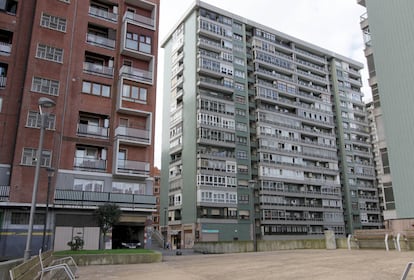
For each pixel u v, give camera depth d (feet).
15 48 96.68
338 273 37.55
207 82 188.75
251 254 80.12
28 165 88.99
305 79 240.12
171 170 199.11
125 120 108.27
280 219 195.11
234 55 205.36
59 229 89.61
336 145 244.63
